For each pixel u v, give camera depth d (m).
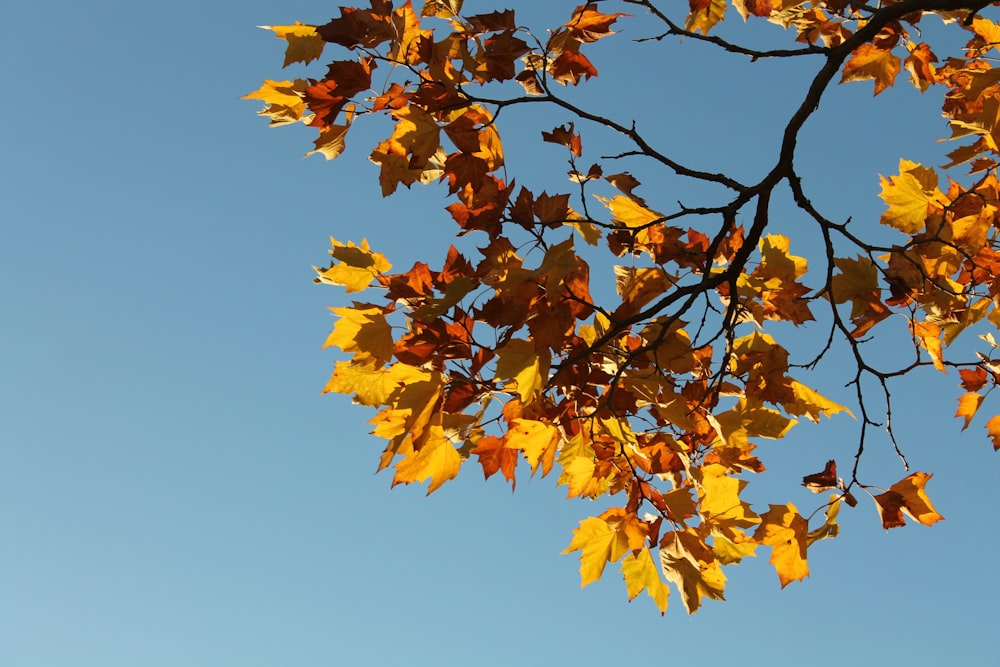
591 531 3.11
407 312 2.77
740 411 3.36
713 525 3.12
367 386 2.85
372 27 2.68
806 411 3.31
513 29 2.90
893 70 3.73
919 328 3.29
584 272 2.87
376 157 3.05
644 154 3.08
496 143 3.04
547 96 3.00
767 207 3.08
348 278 2.92
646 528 3.08
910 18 3.60
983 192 3.25
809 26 3.72
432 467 2.87
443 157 3.12
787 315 3.34
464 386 2.67
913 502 3.12
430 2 2.91
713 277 3.03
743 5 3.64
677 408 3.01
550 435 2.96
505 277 2.79
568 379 2.89
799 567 3.15
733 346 3.42
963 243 3.23
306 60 2.75
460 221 2.90
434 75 2.89
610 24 3.10
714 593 2.99
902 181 3.33
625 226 3.13
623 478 3.16
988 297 3.25
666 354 3.04
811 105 3.09
